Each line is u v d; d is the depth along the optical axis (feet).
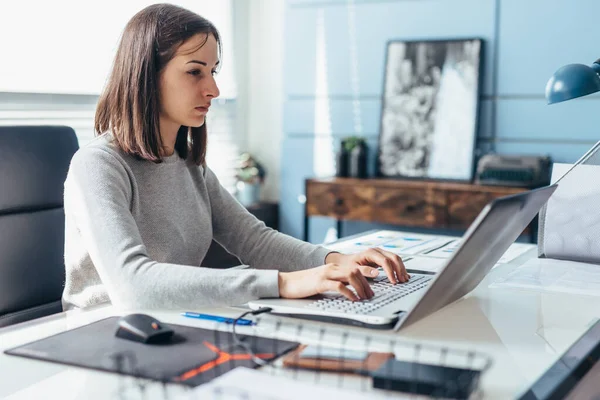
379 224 12.93
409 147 12.08
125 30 4.84
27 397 2.66
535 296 4.36
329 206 12.10
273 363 2.97
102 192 4.34
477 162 11.77
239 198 13.52
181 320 3.72
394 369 2.72
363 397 2.45
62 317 3.83
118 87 4.82
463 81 11.64
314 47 13.16
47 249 5.40
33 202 5.33
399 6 12.27
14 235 5.17
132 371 2.86
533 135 11.44
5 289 5.09
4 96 9.23
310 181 12.23
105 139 4.84
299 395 2.45
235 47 13.64
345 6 12.77
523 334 3.53
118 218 4.24
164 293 3.88
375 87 12.62
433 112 11.88
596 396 3.36
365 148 12.42
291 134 13.62
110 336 3.35
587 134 11.07
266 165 14.08
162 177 5.03
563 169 5.52
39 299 5.32
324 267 3.95
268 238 5.45
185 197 5.25
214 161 13.25
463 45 11.66
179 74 4.75
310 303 3.79
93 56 10.49
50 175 5.46
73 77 10.18
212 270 3.97
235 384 2.55
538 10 11.24
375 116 12.66
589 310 4.04
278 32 13.67
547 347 3.32
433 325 3.67
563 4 11.07
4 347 3.28
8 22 9.24
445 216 11.13
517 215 3.79
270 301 3.84
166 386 2.73
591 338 3.48
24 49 9.47
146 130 4.79
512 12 11.41
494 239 3.71
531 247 6.15
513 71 11.49
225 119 13.52
